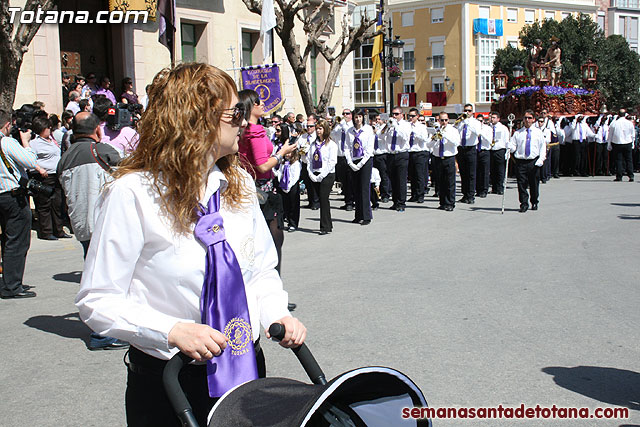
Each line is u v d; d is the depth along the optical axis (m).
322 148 11.31
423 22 57.06
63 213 11.42
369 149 12.41
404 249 9.73
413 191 16.64
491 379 4.59
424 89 57.59
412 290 7.15
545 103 26.31
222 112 2.08
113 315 1.96
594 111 27.84
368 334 5.63
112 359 5.29
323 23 18.72
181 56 18.22
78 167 5.98
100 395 4.55
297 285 7.50
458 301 6.66
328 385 1.66
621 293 6.93
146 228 2.00
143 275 2.05
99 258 1.99
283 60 22.23
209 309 2.02
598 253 9.17
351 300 6.77
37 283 7.96
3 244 7.21
